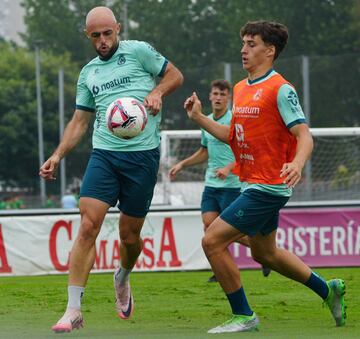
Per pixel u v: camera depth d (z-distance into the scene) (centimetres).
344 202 4712
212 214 3706
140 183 2366
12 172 14962
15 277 4497
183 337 2155
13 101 15012
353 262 4700
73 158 11619
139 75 2384
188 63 16812
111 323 2506
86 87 2430
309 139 2173
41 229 4600
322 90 8431
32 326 2438
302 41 14425
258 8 14838
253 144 2245
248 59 2262
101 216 2297
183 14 16862
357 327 2344
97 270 4569
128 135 2327
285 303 2955
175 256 4641
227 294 2256
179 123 8925
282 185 2244
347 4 14462
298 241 4678
